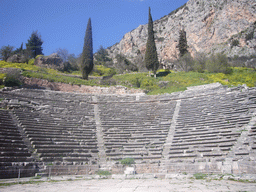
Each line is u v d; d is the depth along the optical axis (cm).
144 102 3309
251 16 8356
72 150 1850
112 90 4134
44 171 1477
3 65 4788
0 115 1942
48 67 5781
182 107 2861
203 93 3062
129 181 1288
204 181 1182
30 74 3869
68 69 6406
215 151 1692
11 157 1420
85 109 2897
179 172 1593
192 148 1866
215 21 9269
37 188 1034
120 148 2061
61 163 1633
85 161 1778
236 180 1178
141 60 8188
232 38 8481
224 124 2042
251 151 1495
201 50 9156
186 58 5559
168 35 10756
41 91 3191
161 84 4400
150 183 1185
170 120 2592
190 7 10744
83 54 5238
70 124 2345
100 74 6700
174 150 1942
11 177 1312
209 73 4769
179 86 4125
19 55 6081
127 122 2623
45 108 2580
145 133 2345
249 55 7412
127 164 1734
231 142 1720
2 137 1594
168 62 8256
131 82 4459
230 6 8962
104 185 1141
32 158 1543
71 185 1141
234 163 1396
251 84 3975
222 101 2602
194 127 2241
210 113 2414
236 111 2191
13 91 2838
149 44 5388
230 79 4350
